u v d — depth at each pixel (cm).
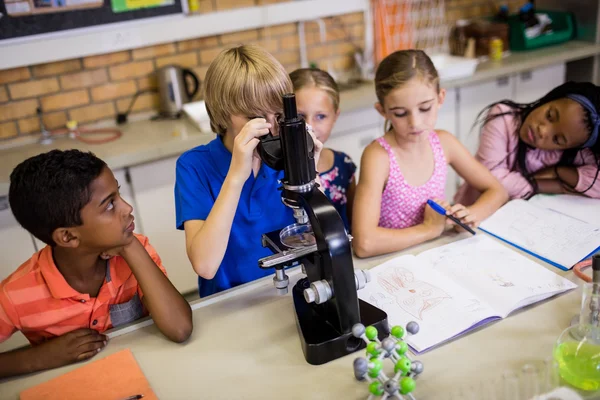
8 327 114
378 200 148
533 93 342
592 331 90
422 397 87
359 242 134
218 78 119
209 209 128
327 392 91
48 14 255
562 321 103
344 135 284
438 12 354
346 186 170
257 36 308
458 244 134
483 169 162
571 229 134
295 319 112
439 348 99
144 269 112
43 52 256
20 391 98
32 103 265
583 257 123
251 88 115
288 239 103
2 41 250
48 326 116
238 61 118
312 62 327
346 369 96
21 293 114
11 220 226
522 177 169
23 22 251
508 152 174
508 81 328
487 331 102
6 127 262
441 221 140
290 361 100
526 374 88
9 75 257
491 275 118
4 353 104
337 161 168
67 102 273
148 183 246
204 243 113
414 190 156
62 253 114
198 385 96
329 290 95
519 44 349
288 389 93
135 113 289
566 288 112
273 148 98
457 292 113
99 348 108
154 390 96
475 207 149
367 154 155
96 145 249
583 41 356
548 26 353
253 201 134
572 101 154
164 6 278
